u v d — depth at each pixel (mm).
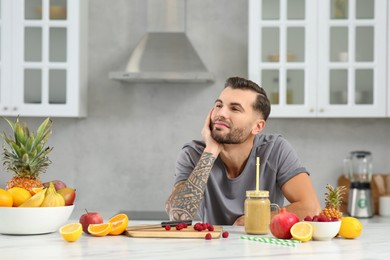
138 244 1989
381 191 4812
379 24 4625
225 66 5055
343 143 5023
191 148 2920
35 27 4664
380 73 4613
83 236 2184
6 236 2193
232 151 2820
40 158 2328
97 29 5074
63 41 4668
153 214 4836
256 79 4637
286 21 4637
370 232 2367
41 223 2189
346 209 4852
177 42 4832
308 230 2084
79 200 5055
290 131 5023
